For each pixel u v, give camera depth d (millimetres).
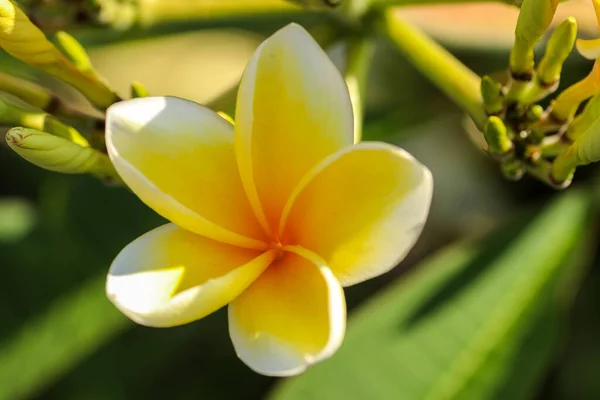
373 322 561
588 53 465
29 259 603
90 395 640
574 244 570
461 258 571
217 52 960
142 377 648
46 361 590
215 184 457
